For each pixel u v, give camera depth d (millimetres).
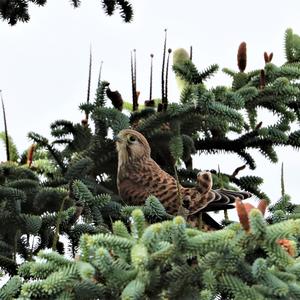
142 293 7676
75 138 12797
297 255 8828
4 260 10227
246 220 7703
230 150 13383
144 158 12422
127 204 12422
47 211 11430
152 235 7656
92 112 12234
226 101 12414
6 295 8172
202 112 12188
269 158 13336
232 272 7820
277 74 13156
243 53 13430
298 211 11680
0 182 11750
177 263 7777
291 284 7824
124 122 12258
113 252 8062
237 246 7730
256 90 12766
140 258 7570
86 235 8031
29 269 8242
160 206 10680
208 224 11633
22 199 10727
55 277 7820
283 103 13141
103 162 12633
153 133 12484
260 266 7609
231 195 11602
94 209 11016
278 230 7629
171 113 12258
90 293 7871
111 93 12766
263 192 13336
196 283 7852
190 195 11703
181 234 7629
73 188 10977
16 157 12930
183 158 13000
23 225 10648
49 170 12539
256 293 7625
